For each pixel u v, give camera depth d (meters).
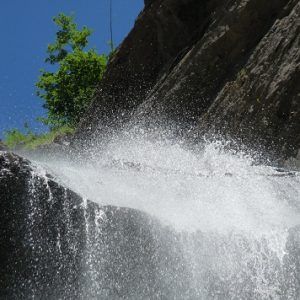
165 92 18.19
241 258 5.52
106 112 23.38
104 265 4.98
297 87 12.68
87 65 32.16
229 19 16.98
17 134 24.27
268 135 12.68
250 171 8.19
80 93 31.44
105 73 23.72
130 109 22.72
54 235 4.80
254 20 16.64
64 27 34.38
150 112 18.20
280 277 5.51
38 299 4.65
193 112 17.22
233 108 14.20
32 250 4.69
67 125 31.06
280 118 12.70
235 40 16.88
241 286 5.45
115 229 5.10
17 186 4.73
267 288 5.47
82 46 34.44
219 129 14.33
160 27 21.48
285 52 13.71
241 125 13.61
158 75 21.22
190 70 17.53
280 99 12.80
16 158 4.84
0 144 6.32
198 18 20.78
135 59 22.77
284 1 16.23
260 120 13.04
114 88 23.45
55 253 4.78
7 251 4.60
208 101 17.05
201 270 5.39
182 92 17.52
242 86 14.45
